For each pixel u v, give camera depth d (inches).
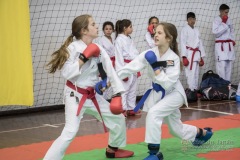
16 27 277.0
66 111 164.4
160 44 172.6
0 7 274.2
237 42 450.6
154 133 168.1
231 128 241.1
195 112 317.1
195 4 420.8
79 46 165.0
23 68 279.9
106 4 371.6
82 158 182.2
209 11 430.0
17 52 278.5
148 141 168.1
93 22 167.6
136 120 290.0
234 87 392.8
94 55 160.2
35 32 337.7
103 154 188.7
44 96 346.0
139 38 391.5
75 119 161.8
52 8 343.9
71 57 161.5
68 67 158.6
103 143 212.7
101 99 173.3
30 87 281.7
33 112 337.4
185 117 294.7
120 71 176.7
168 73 172.2
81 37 167.8
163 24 173.5
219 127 246.4
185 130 185.8
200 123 260.8
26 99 282.2
